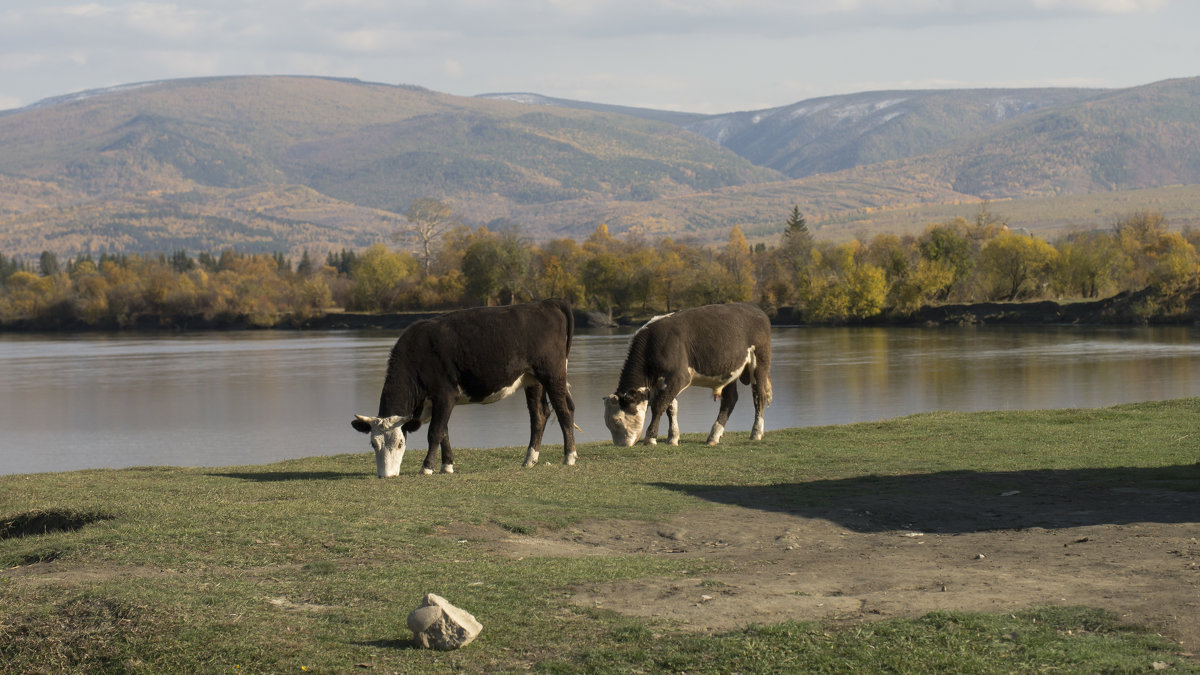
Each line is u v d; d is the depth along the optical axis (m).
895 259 117.88
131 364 75.12
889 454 18.31
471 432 35.09
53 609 8.23
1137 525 11.23
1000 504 13.44
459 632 7.51
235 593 8.73
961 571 9.40
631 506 13.48
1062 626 7.46
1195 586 8.30
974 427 21.73
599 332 114.50
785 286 131.25
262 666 7.21
